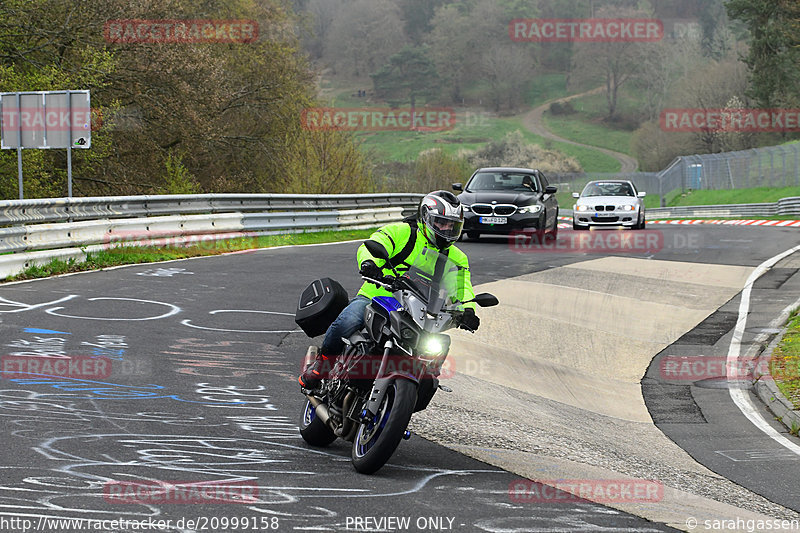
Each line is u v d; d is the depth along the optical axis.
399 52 199.62
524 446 8.70
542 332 15.27
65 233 18.67
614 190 35.09
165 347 11.68
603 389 12.36
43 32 34.22
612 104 191.88
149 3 36.97
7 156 31.94
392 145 161.50
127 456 7.02
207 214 24.89
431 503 6.33
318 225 29.78
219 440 7.75
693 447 9.62
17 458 6.76
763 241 29.30
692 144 123.62
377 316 7.26
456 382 11.42
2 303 13.95
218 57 44.00
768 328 16.08
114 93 37.84
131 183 39.50
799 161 64.19
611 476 7.86
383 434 6.85
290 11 57.31
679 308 17.95
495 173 29.61
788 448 9.56
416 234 7.46
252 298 15.91
